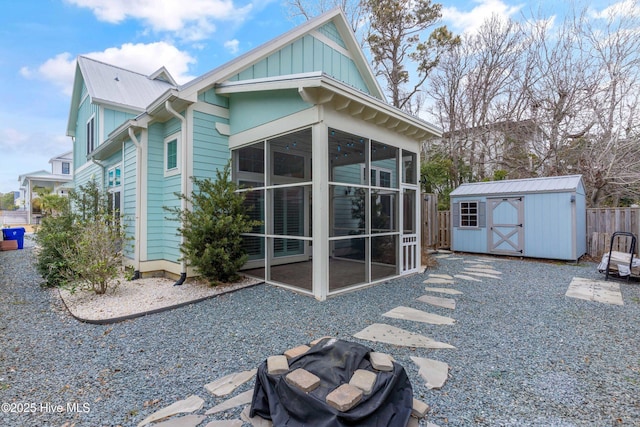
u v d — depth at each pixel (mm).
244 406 2164
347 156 5191
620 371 2619
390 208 6027
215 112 6055
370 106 5020
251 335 3408
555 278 6195
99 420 2053
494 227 9000
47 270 5617
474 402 2197
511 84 13930
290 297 4809
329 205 5000
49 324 3814
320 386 1843
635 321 3791
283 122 5160
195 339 3318
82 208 7531
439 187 13477
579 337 3324
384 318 3928
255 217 5922
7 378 2578
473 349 3049
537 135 12906
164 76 13109
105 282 5086
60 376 2607
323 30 8133
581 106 11359
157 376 2594
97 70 11117
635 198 10719
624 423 1978
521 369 2660
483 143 14688
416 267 6703
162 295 4895
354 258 5383
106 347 3150
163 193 6457
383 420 1781
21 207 30062
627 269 5738
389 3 14367
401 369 2051
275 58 6926
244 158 6059
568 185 7879
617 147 10031
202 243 5262
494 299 4750
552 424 1970
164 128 6453
